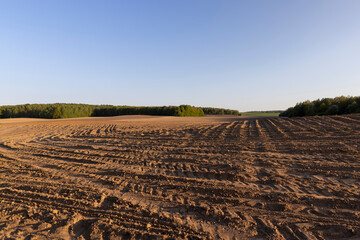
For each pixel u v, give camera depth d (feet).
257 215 11.44
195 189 14.92
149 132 48.34
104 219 11.27
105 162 22.62
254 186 15.24
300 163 20.22
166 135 42.98
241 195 13.75
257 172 18.30
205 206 12.48
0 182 16.75
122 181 16.76
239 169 18.97
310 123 50.83
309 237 9.49
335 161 20.29
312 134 35.22
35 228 10.61
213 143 32.32
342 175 16.62
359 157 21.04
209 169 19.44
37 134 48.91
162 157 24.22
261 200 13.02
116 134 46.21
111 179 17.22
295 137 33.78
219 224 10.76
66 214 11.79
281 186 15.10
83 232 10.33
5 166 21.57
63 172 19.24
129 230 10.27
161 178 17.21
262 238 9.58
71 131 53.72
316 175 17.03
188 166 20.56
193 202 13.10
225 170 19.04
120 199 13.35
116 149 29.32
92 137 42.32
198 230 10.28
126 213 11.87
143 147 30.60
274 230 10.07
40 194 14.21
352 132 34.17
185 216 11.57
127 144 33.45
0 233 10.22
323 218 10.87
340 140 29.14
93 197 13.71
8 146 33.47
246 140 33.86
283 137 34.71
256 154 24.41
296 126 47.78
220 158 23.17
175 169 19.80
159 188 15.29
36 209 12.31
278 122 62.85
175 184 15.88
